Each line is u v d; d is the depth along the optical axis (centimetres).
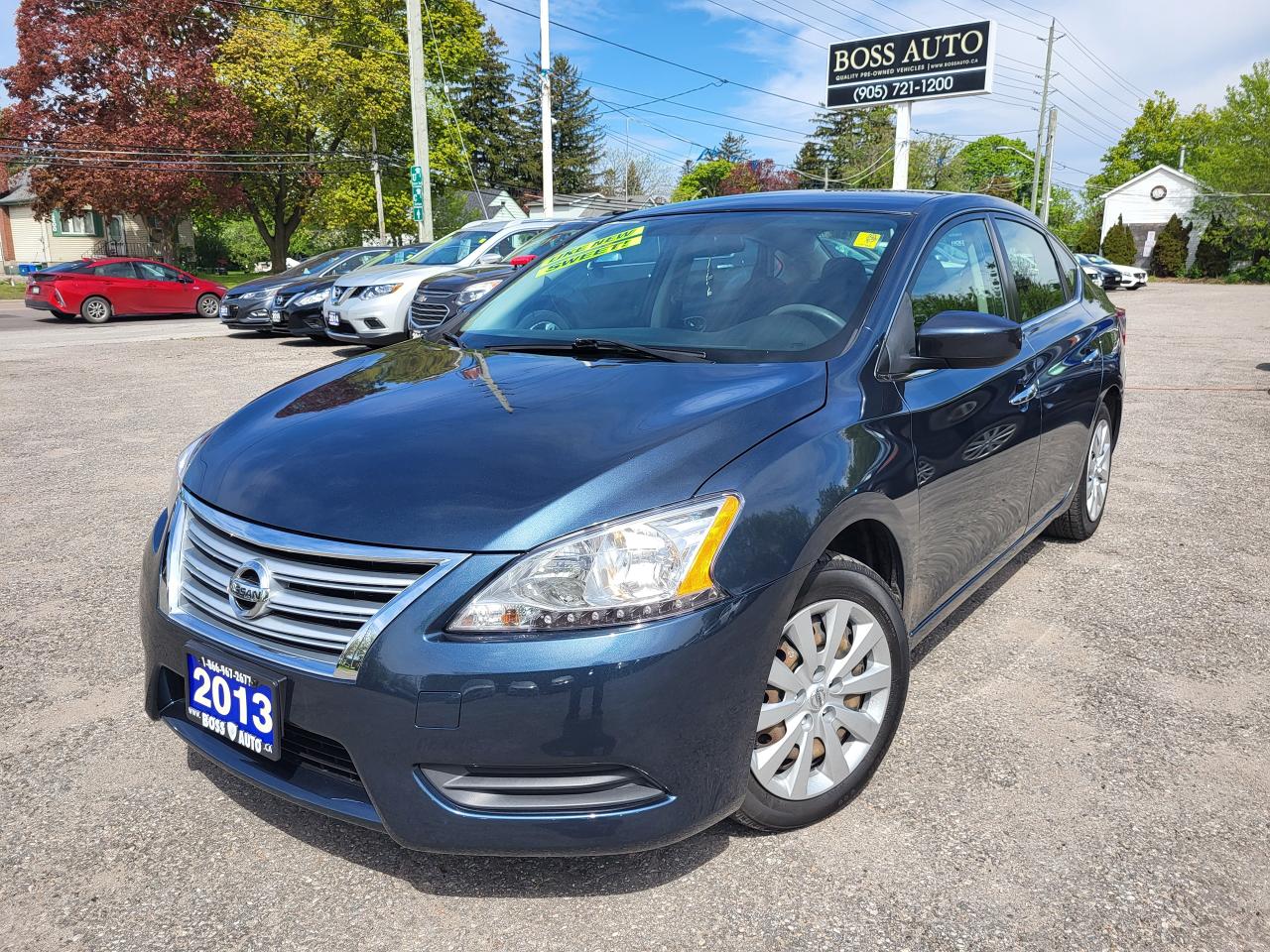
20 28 3189
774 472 208
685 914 203
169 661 219
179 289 1933
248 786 252
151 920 202
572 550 184
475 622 181
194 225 4934
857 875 215
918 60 3284
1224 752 268
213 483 224
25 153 3184
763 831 226
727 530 194
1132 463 625
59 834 231
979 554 313
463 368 272
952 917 201
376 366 291
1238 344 1396
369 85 3441
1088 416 408
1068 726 283
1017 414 321
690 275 305
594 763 182
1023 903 205
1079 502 435
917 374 268
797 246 301
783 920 201
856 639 233
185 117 3234
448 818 184
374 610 187
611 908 205
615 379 246
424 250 1192
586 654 179
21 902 207
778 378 241
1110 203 5344
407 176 3888
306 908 206
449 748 181
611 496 191
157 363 1082
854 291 275
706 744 192
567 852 188
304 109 3412
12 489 545
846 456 227
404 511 193
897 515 245
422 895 210
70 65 3162
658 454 202
